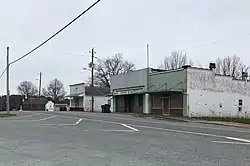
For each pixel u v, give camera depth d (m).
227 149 10.23
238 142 12.10
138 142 11.91
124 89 43.09
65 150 9.98
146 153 9.39
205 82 33.72
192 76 32.81
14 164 7.85
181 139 12.93
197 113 32.75
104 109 46.12
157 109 36.69
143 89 38.75
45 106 81.12
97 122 23.33
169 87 34.72
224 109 35.00
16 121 24.97
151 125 20.62
